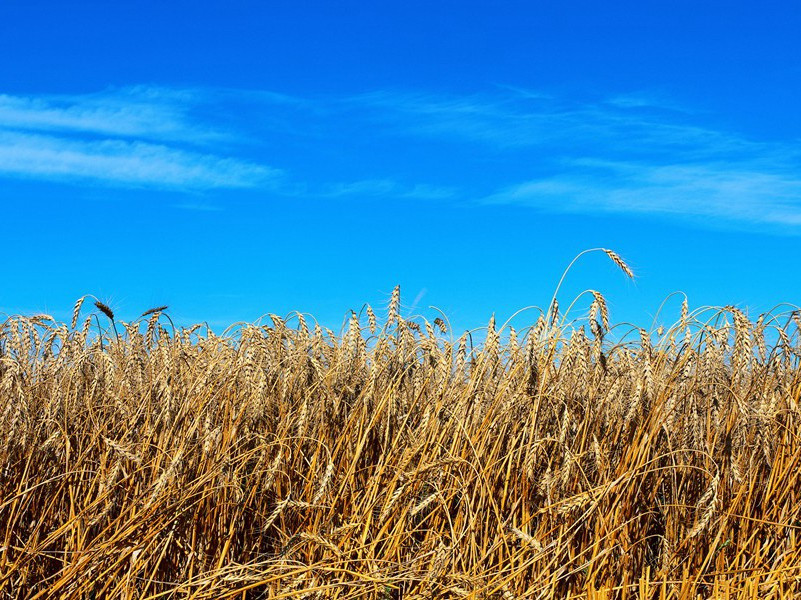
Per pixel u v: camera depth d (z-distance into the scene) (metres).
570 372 2.55
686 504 2.32
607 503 2.20
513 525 2.16
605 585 2.14
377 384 2.62
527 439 2.35
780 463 2.29
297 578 1.99
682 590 2.07
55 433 2.29
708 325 2.47
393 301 2.79
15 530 2.16
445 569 2.00
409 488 2.24
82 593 1.99
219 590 1.97
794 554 2.16
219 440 2.30
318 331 2.80
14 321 2.74
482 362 2.47
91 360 2.71
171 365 2.62
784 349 2.49
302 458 2.43
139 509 2.17
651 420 2.29
